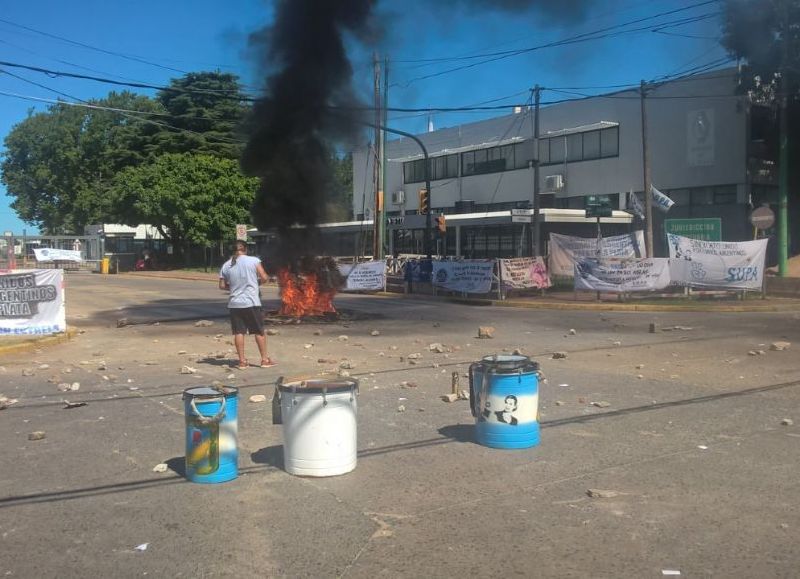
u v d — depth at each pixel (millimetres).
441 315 18250
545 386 8727
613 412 7355
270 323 16266
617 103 33531
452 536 4273
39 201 69688
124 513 4672
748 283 21203
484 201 41125
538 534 4301
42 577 3787
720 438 6371
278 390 5535
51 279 13523
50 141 64812
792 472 5430
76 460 5809
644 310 19375
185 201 45938
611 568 3850
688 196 31125
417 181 46094
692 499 4871
